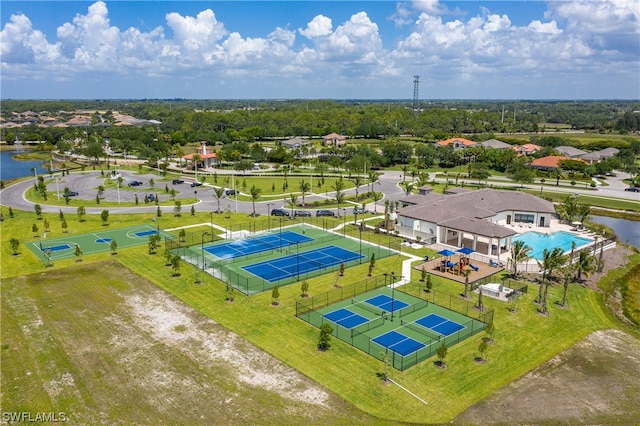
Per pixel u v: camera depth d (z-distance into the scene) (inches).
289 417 1268.5
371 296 2097.7
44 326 1777.8
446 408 1318.9
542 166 5876.0
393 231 3184.1
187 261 2517.2
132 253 2647.6
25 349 1610.5
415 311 1943.9
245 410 1295.5
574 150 6658.5
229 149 6811.0
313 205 4033.0
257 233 3122.5
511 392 1396.4
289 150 7534.5
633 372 1519.4
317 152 7332.7
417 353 1599.4
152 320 1834.4
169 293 2097.7
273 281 2249.0
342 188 4522.6
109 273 2336.4
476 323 1834.4
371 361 1551.4
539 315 1911.9
